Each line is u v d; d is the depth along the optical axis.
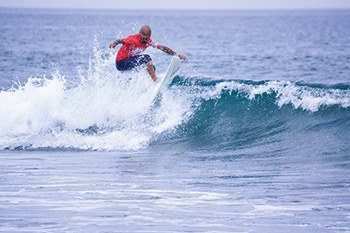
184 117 32.94
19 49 112.06
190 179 22.09
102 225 16.14
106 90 34.22
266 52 122.25
